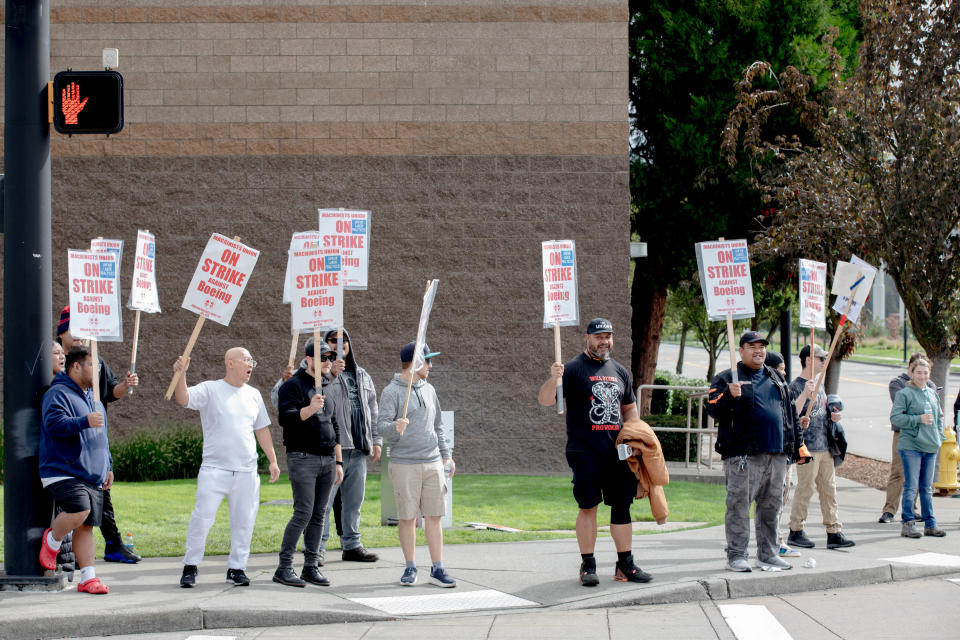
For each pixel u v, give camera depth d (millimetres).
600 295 15734
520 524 11320
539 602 7684
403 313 15648
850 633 6895
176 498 12414
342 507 9156
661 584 8008
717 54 19281
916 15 15141
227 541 9945
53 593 7684
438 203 15742
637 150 20906
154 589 7832
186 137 15664
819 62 19219
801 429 9336
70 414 7602
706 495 13961
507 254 15742
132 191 15602
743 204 20062
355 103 15766
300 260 8398
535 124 15828
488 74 15828
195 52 15734
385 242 15703
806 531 11219
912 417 10766
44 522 7949
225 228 15633
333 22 15789
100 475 7719
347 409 8977
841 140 16594
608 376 8227
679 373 37375
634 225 21203
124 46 15703
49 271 8172
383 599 7719
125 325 15523
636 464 8102
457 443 15617
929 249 14969
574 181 15805
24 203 8047
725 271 8883
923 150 14906
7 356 7988
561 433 15680
